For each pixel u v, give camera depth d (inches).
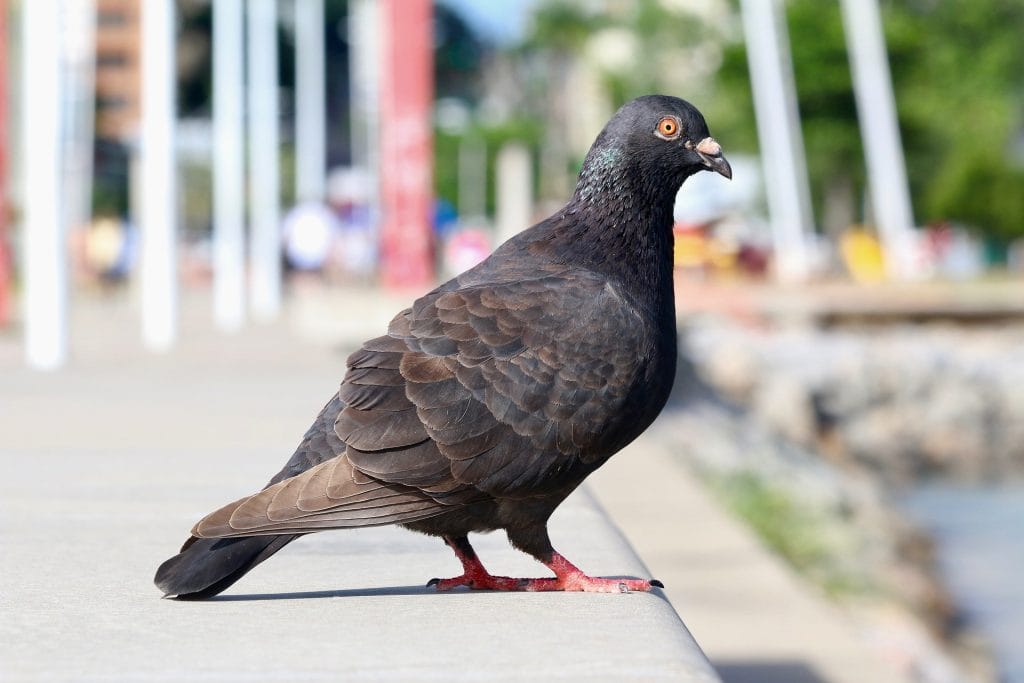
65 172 572.4
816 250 1704.0
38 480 277.9
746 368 963.3
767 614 319.0
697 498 419.5
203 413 401.1
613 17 2955.2
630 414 172.9
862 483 754.8
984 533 628.1
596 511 240.7
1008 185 1712.6
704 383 946.1
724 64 1834.4
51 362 568.1
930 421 976.9
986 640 439.5
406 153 884.6
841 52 1765.5
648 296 184.1
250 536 157.9
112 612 164.9
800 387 946.7
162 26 701.9
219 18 1038.4
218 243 994.7
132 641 150.9
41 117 561.6
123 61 2349.9
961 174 1723.7
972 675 399.2
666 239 188.9
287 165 2787.9
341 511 160.4
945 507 719.1
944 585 512.7
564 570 177.3
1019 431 980.6
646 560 354.0
